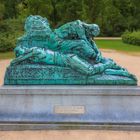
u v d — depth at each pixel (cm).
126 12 4334
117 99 687
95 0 3697
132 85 720
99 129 664
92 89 685
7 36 2381
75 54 739
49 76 720
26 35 745
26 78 721
